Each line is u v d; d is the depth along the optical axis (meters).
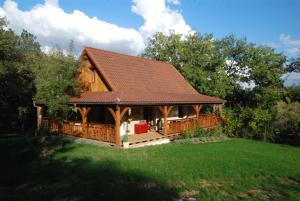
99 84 23.73
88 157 15.91
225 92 34.84
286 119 28.67
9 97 30.00
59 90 20.12
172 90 28.12
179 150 18.78
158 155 16.84
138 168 13.52
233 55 36.16
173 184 11.59
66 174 12.84
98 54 25.08
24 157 16.97
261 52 33.16
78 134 22.72
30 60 27.81
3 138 26.06
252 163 15.36
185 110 31.45
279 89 31.94
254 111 29.86
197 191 10.98
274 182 12.44
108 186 11.09
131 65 27.55
